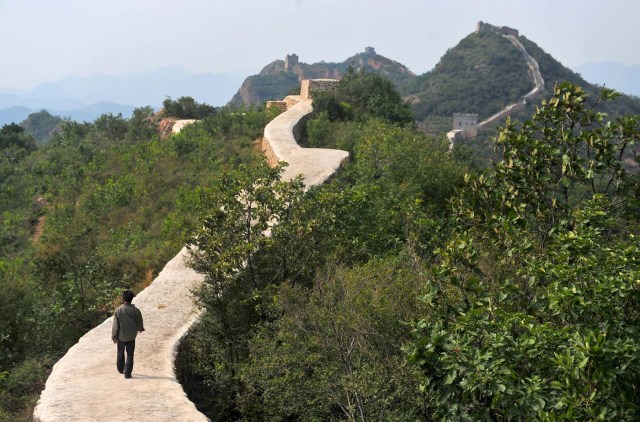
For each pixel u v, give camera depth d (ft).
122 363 27.43
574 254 21.44
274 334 29.04
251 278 34.22
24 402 31.86
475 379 18.38
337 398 25.14
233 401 29.71
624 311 19.42
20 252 70.49
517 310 22.97
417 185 53.47
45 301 44.55
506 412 18.70
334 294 28.09
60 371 27.94
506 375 18.40
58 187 93.30
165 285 39.14
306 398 26.14
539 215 28.45
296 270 35.58
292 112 109.91
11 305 40.91
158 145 98.89
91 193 82.38
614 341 17.46
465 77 458.09
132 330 27.20
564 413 17.08
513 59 466.70
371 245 40.04
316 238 35.88
